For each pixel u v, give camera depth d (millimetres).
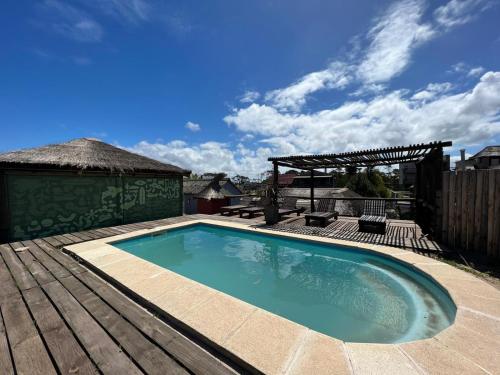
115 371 1750
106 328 2293
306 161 8938
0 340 2111
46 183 6773
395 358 1882
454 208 4934
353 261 5207
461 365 1809
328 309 3541
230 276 4875
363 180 22781
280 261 5617
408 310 3254
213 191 20125
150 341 2117
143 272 3711
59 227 7035
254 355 1907
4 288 3188
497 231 4305
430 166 6320
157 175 9820
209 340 2107
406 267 4199
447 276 3520
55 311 2604
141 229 7262
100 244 5453
